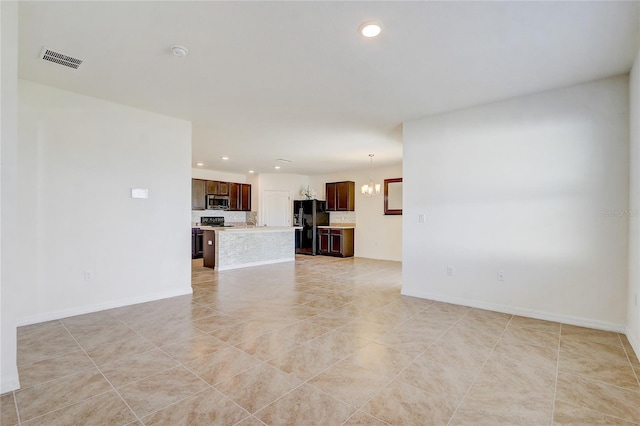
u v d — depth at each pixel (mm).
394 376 2127
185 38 2291
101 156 3486
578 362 2328
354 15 2016
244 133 4855
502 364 2299
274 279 5398
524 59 2586
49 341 2654
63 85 3111
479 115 3646
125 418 1671
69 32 2213
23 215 3004
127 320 3199
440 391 1948
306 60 2607
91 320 3186
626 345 2621
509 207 3457
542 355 2443
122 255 3658
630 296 2734
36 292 3084
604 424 1654
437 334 2873
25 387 1950
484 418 1695
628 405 1812
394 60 2604
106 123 3521
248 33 2223
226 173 9109
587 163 3039
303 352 2492
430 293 4047
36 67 2734
